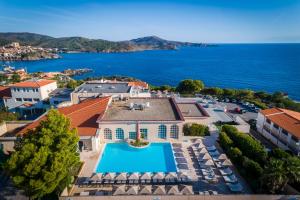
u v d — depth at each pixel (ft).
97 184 115.55
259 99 290.56
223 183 117.70
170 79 587.68
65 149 101.71
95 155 143.84
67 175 106.22
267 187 108.47
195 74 650.02
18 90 244.83
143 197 103.91
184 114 183.62
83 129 153.48
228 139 152.05
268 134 175.52
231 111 244.01
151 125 158.10
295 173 100.42
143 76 636.89
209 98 288.92
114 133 158.20
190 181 117.19
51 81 268.21
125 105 186.91
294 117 165.99
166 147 154.40
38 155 90.48
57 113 109.50
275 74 618.85
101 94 208.95
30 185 89.35
